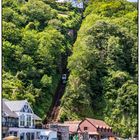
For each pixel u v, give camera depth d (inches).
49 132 4276.6
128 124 5797.2
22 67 6456.7
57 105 6181.1
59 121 5772.6
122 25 7839.6
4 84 5506.9
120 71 6599.4
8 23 6953.7
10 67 6358.3
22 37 6958.7
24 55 6574.8
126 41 7086.6
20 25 7716.5
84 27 7647.6
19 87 5708.7
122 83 6338.6
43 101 6097.4
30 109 4254.4
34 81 6368.1
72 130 4953.3
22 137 4025.6
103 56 6776.6
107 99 6200.8
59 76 7003.0
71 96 6023.6
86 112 5944.9
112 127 5762.8
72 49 7849.4
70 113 5915.4
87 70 6466.5
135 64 6801.2
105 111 6053.2
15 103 4133.9
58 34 7539.4
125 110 5944.9
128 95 6028.5
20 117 4057.6
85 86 6146.7
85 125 5167.3
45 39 7165.4
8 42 6599.4
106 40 6993.1
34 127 4323.3
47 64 6815.9
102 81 6446.9
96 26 7185.0
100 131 5177.2
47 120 5797.2
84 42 6889.8
